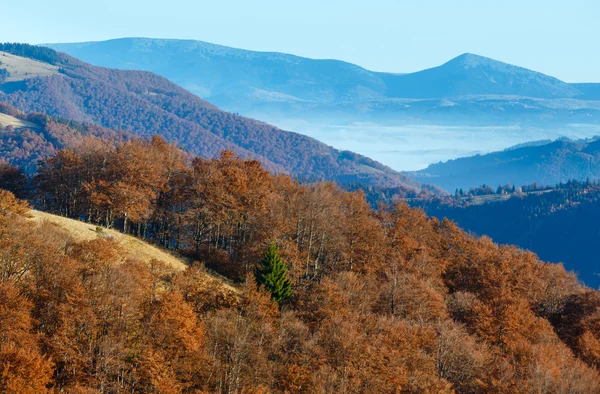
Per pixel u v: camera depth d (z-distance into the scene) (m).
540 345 64.44
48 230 62.25
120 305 49.00
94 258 55.91
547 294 96.00
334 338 55.31
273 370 52.06
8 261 50.66
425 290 76.31
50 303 47.88
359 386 50.38
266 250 77.75
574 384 54.47
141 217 90.88
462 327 70.56
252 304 60.78
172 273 65.56
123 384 45.03
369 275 83.44
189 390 47.75
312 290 73.06
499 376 57.09
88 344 45.22
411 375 53.72
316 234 91.12
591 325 80.38
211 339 52.53
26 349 41.00
